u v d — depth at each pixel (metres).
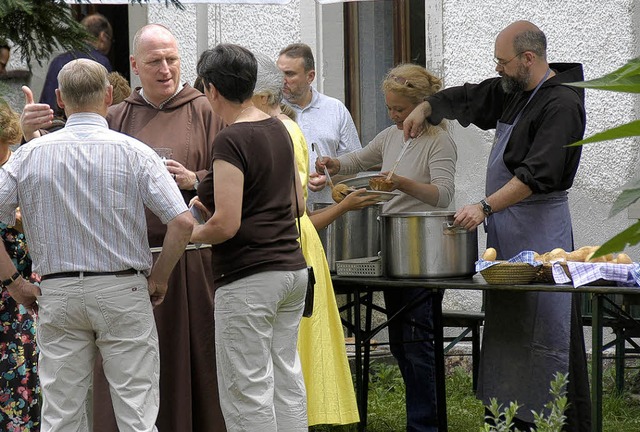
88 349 5.87
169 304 7.04
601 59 10.55
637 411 9.67
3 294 7.31
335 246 8.52
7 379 7.35
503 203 7.38
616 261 7.06
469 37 11.20
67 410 5.82
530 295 7.35
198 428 7.11
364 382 8.41
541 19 10.82
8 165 5.78
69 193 5.68
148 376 5.88
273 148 6.14
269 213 6.11
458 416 9.47
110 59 13.26
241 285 6.03
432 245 7.60
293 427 6.36
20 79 5.00
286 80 9.74
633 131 1.70
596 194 10.55
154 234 6.97
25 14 4.61
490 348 7.54
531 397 7.37
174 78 7.29
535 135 7.42
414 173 8.55
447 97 8.34
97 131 5.78
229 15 12.50
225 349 6.11
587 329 10.80
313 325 7.75
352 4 11.94
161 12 12.87
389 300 8.52
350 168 9.15
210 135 7.29
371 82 11.99
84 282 5.66
